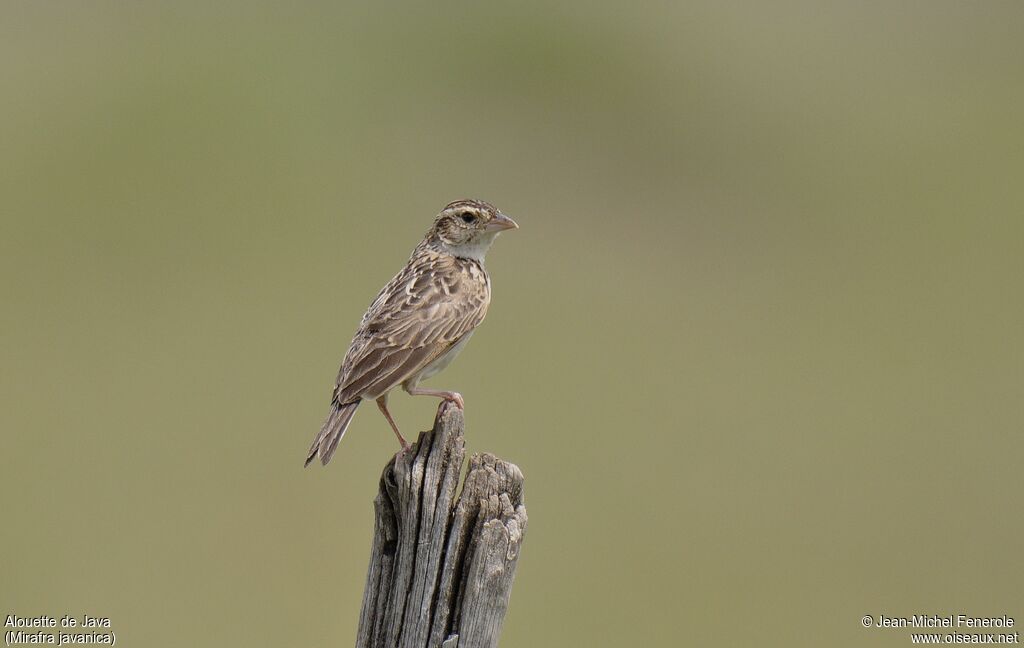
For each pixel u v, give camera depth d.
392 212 24.84
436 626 6.91
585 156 28.72
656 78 31.56
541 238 25.00
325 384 17.75
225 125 26.94
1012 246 25.20
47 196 24.25
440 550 6.91
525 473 15.90
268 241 23.23
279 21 31.83
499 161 27.81
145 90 27.95
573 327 20.70
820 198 27.34
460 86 30.38
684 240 25.42
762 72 32.44
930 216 26.44
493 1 33.47
